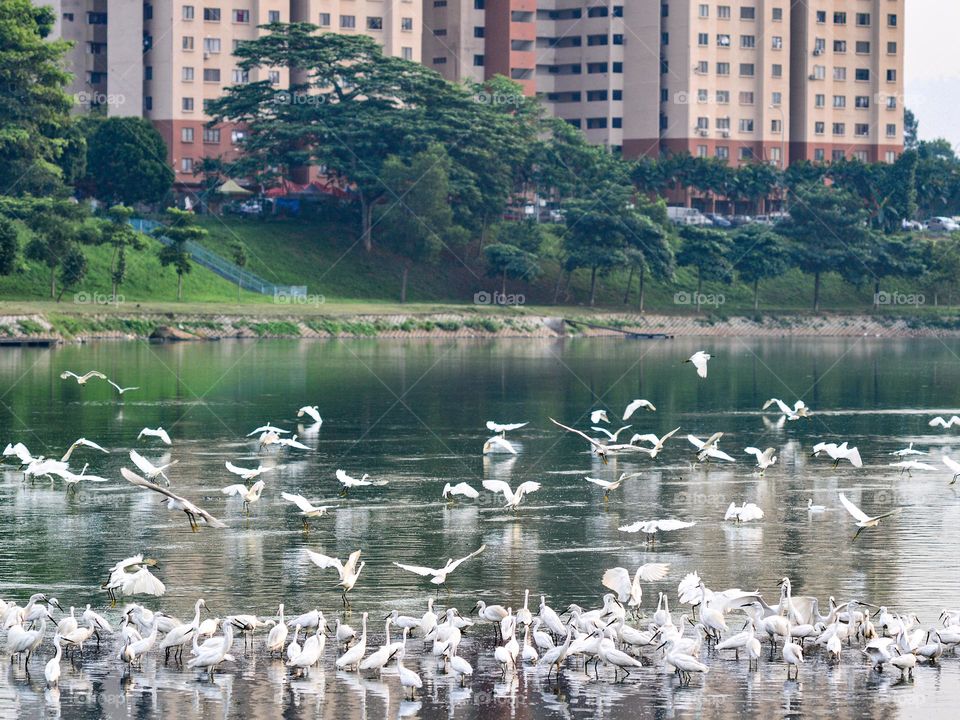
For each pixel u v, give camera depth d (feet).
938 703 123.95
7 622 136.98
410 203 611.47
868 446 274.98
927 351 537.24
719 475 236.63
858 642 138.82
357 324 540.52
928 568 169.58
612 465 246.27
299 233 640.58
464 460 249.75
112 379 367.04
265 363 424.05
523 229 645.51
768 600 155.94
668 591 159.02
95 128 645.51
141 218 622.13
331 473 234.17
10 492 212.02
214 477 227.81
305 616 136.15
